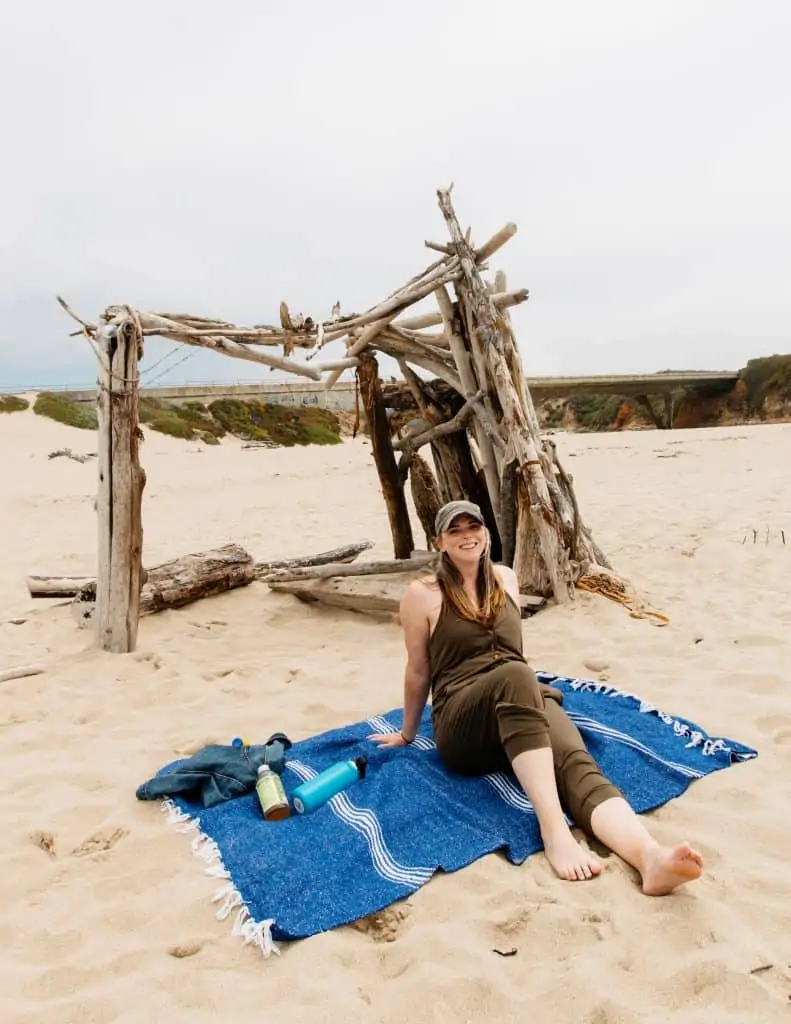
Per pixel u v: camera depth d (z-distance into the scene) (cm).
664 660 467
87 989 225
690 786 312
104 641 561
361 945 237
